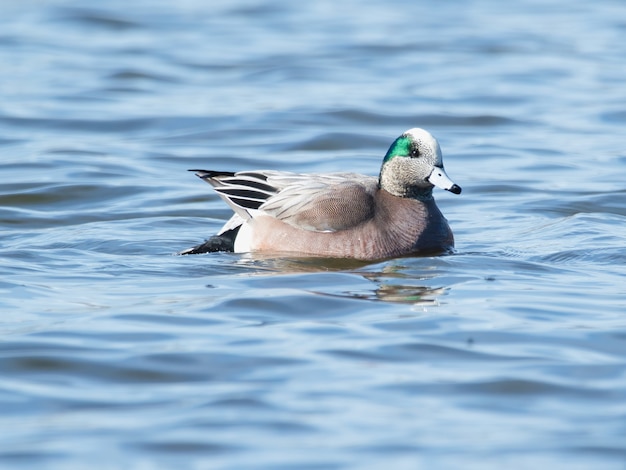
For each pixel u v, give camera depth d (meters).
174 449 8.66
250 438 8.84
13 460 8.48
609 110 26.17
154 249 15.54
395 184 15.16
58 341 11.04
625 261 14.57
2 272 14.03
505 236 16.38
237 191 15.25
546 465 8.40
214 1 41.41
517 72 30.45
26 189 19.31
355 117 25.66
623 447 8.69
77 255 15.07
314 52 33.03
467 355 10.66
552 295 12.80
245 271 14.00
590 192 19.33
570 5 41.47
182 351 10.73
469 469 8.34
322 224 14.77
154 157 22.28
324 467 8.37
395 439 8.85
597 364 10.39
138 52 32.84
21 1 40.34
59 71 30.30
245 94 28.06
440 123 25.48
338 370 10.27
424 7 40.97
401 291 12.97
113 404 9.55
